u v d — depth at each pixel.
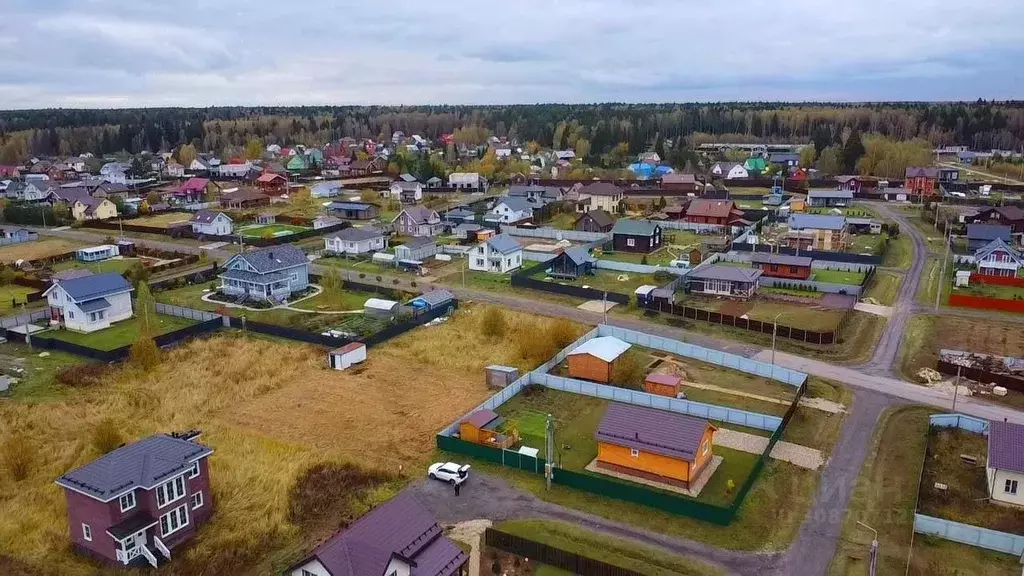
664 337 63.31
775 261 81.44
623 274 84.94
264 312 72.00
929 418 46.34
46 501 38.59
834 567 32.38
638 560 33.06
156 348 57.38
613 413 42.12
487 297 76.44
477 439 44.12
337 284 74.25
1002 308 69.19
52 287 67.12
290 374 55.81
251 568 33.06
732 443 44.31
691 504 36.16
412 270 88.88
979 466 41.00
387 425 47.28
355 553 28.72
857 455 42.41
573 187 142.62
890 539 34.31
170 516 34.72
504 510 37.34
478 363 57.69
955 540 34.16
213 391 52.56
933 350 58.91
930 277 81.81
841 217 99.19
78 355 59.78
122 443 43.94
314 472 40.97
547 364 56.31
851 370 55.31
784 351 59.53
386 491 39.19
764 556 33.25
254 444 44.38
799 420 46.97
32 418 47.97
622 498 38.09
